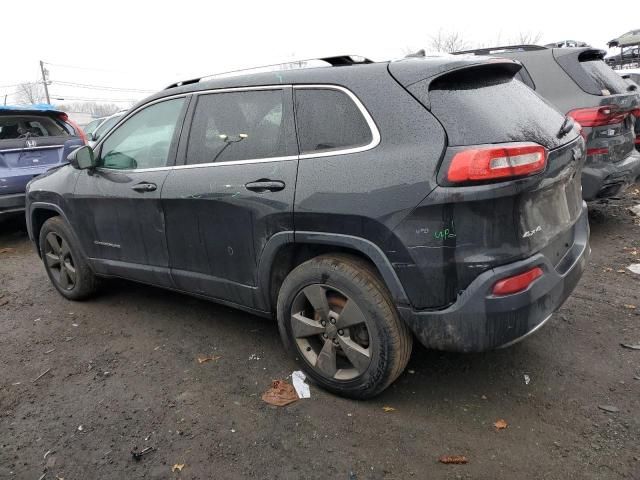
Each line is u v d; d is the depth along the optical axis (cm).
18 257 612
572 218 289
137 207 359
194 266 341
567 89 515
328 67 282
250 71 317
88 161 385
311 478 234
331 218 260
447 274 236
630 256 490
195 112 333
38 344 376
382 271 251
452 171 227
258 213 289
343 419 273
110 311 428
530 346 338
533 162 233
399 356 263
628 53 2209
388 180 243
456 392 293
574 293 416
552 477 228
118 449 258
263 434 263
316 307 284
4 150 642
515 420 267
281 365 329
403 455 245
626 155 529
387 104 253
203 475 238
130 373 329
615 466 232
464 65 251
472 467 236
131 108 379
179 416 281
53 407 296
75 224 417
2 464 251
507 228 232
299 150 280
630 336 344
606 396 283
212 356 345
